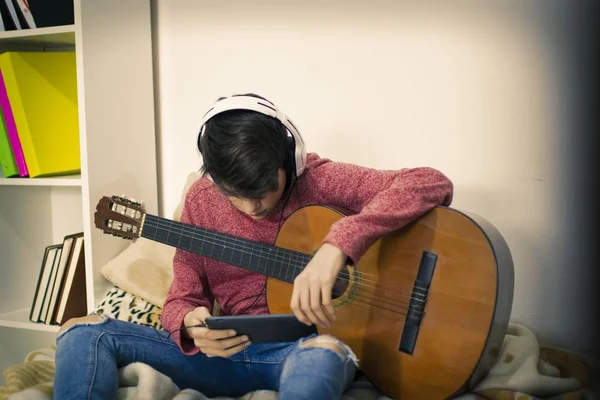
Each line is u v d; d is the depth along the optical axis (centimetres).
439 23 161
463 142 163
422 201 121
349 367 124
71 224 213
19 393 126
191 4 187
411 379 119
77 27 164
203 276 145
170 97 193
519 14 155
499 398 123
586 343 159
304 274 111
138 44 184
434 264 119
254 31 181
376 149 171
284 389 108
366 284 125
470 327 113
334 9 171
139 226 144
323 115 176
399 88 167
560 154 156
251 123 119
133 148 184
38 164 178
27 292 207
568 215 157
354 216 117
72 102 188
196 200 144
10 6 179
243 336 116
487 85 159
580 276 158
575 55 152
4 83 179
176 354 130
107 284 175
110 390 119
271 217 139
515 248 162
